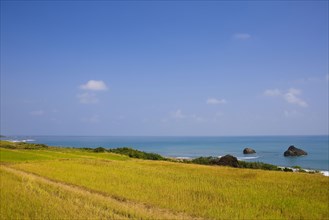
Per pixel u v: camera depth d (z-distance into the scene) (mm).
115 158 75938
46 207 21109
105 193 27969
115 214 20109
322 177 41688
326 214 22938
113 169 45844
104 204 22531
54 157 64750
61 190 27297
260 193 29656
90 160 60469
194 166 55469
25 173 39000
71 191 26953
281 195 29250
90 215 19438
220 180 37438
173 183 33844
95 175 38375
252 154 138750
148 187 30906
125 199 25734
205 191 29547
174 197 26312
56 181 33844
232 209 22891
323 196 29469
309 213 22938
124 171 43719
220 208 23094
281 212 23312
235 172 46500
